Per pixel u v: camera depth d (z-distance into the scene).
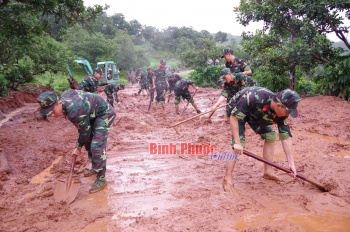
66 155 5.03
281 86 11.37
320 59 9.80
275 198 3.14
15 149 5.29
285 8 9.88
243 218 2.74
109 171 4.26
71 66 15.90
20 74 14.09
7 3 9.20
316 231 2.44
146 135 6.38
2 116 8.52
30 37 10.43
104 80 23.02
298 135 5.55
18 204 3.25
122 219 2.86
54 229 2.71
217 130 6.48
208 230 2.55
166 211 2.97
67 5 9.52
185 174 4.04
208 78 21.12
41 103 2.96
